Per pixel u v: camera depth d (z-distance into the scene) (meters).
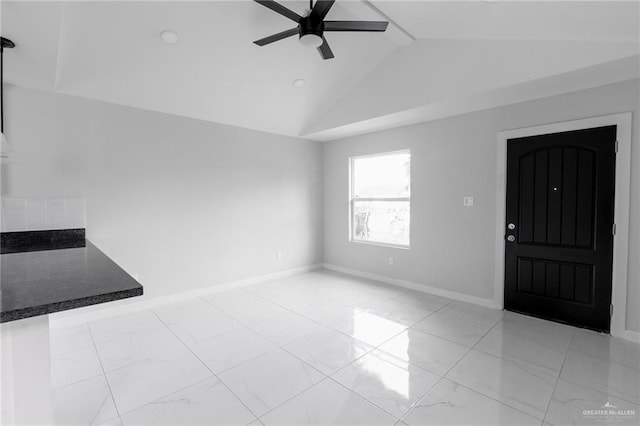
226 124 4.10
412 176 4.05
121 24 2.35
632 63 2.21
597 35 2.11
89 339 2.68
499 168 3.27
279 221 4.73
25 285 1.33
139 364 2.28
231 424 1.69
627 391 1.94
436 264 3.87
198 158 3.85
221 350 2.49
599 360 2.29
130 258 3.34
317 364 2.28
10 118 2.67
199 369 2.22
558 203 2.92
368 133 4.57
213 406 1.83
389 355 2.41
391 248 4.38
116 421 1.71
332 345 2.57
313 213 5.22
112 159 3.21
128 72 2.85
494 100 3.04
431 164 3.85
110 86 2.97
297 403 1.85
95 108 3.10
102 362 2.31
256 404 1.85
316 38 2.07
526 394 1.92
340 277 4.77
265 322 3.05
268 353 2.44
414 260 4.11
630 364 2.23
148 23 2.40
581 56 2.27
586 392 1.93
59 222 2.90
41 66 2.34
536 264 3.08
